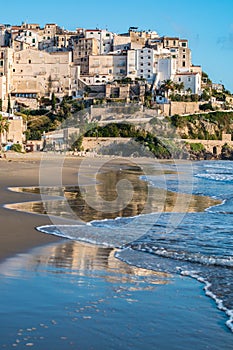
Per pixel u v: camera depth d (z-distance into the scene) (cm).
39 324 1089
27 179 5500
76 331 1061
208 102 16500
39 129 13112
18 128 11512
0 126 10744
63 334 1041
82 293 1336
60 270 1584
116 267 1675
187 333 1087
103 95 15700
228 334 1089
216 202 4053
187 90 16538
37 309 1184
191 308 1257
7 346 970
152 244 2114
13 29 18875
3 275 1477
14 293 1298
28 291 1323
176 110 15588
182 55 18000
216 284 1488
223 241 2219
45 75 16100
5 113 11862
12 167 7319
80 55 17162
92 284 1433
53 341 1004
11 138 11456
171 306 1265
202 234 2406
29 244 2012
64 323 1102
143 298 1322
